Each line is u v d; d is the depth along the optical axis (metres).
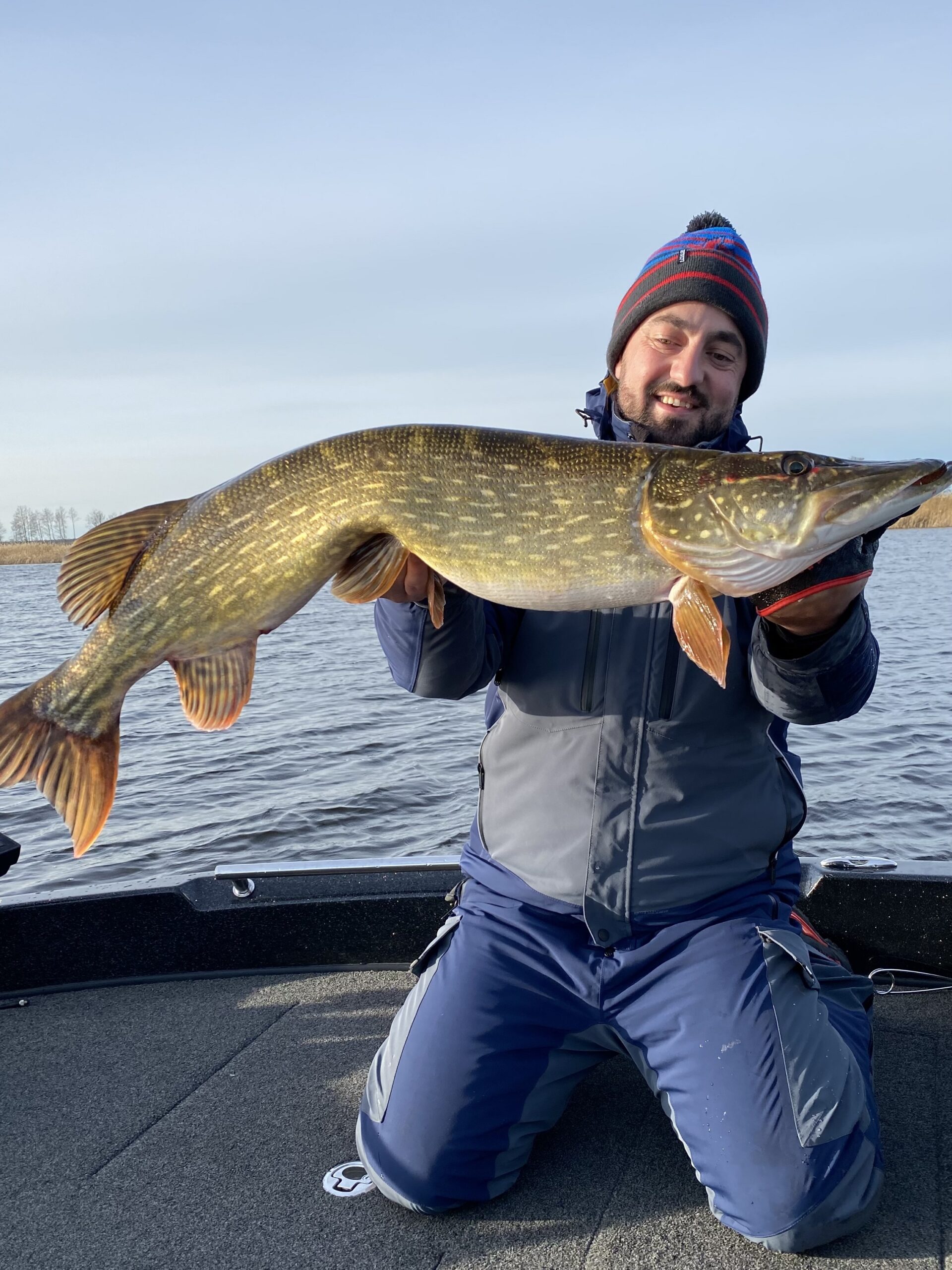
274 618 1.16
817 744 4.38
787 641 1.11
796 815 1.25
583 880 1.17
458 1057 1.11
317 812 3.63
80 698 1.21
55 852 3.33
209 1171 1.16
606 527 1.13
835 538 1.07
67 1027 1.49
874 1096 1.18
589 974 1.16
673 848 1.17
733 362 1.37
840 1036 1.12
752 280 1.37
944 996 1.51
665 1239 1.04
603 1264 1.00
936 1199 1.08
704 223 1.41
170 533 1.17
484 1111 1.10
